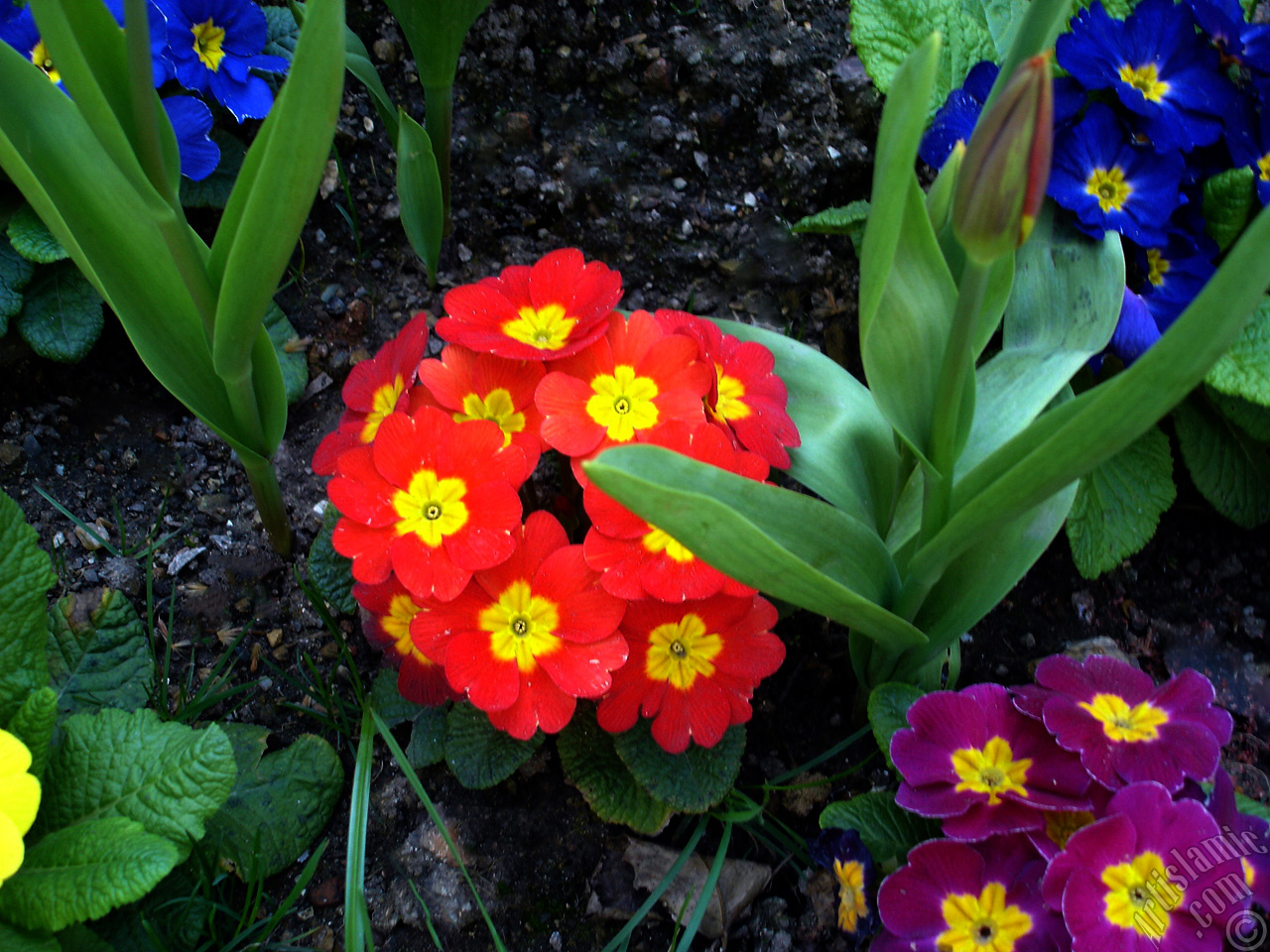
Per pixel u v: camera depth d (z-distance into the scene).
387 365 0.28
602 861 0.29
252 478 0.30
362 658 0.31
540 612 0.25
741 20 0.38
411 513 0.25
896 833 0.26
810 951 0.28
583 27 0.38
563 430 0.24
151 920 0.26
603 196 0.37
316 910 0.28
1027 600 0.34
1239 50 0.32
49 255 0.32
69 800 0.25
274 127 0.22
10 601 0.25
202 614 0.32
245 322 0.25
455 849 0.28
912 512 0.29
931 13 0.33
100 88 0.24
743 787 0.30
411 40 0.31
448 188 0.36
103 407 0.34
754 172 0.38
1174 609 0.34
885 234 0.21
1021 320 0.29
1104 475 0.32
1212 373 0.30
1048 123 0.18
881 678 0.29
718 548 0.21
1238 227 0.32
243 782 0.29
